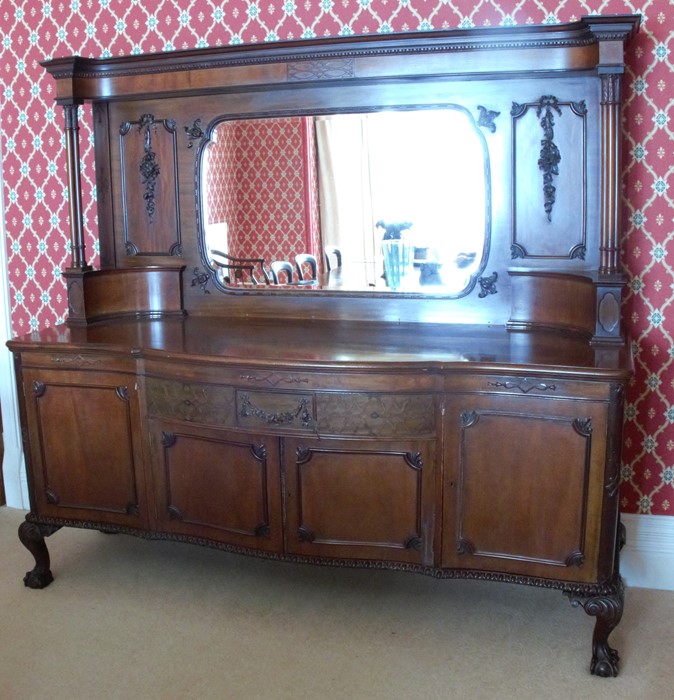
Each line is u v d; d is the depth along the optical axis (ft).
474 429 9.14
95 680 9.20
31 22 12.59
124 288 12.07
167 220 12.01
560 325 10.34
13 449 13.87
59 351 10.54
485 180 10.52
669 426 10.70
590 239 10.25
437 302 10.96
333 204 11.21
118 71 11.37
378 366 9.09
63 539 12.72
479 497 9.28
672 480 10.80
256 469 9.86
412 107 10.63
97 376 10.50
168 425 10.25
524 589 11.01
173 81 11.18
